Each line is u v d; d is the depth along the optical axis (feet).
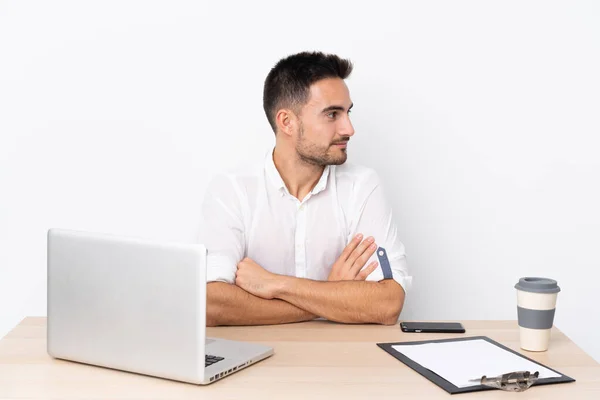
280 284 6.55
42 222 9.52
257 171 7.81
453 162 9.47
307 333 6.12
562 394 4.64
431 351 5.48
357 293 6.48
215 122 9.39
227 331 6.20
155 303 4.84
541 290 5.48
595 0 9.26
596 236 9.55
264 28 9.27
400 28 9.27
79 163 9.45
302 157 7.52
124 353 5.00
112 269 4.99
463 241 9.58
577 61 9.32
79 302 5.16
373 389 4.70
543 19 9.28
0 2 9.26
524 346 5.59
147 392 4.66
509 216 9.55
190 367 4.75
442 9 9.26
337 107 7.30
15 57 9.32
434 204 9.53
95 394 4.63
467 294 9.66
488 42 9.30
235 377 4.94
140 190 9.48
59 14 9.28
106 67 9.32
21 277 9.56
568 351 5.58
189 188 9.48
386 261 7.30
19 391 4.68
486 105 9.39
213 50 9.29
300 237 7.81
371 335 6.04
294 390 4.69
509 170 9.48
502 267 9.62
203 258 4.66
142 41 9.29
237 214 7.65
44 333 6.03
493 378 4.73
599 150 9.43
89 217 9.52
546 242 9.58
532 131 9.41
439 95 9.37
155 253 4.81
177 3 9.25
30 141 9.41
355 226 7.73
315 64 7.34
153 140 9.42
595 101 9.37
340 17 9.26
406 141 9.45
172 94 9.36
